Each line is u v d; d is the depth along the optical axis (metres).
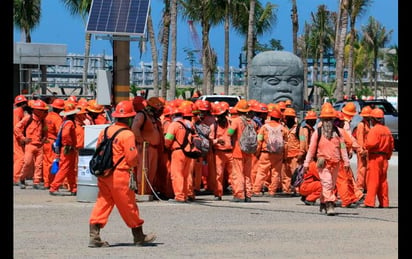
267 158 22.33
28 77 37.38
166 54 54.22
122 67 21.36
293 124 23.59
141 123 19.77
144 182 20.39
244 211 18.53
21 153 24.00
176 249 13.27
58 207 18.91
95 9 21.67
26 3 56.59
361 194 20.02
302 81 41.62
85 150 19.98
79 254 12.70
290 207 19.55
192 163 20.47
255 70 41.62
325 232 15.30
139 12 21.73
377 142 19.42
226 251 13.12
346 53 88.25
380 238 14.60
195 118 20.78
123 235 14.86
